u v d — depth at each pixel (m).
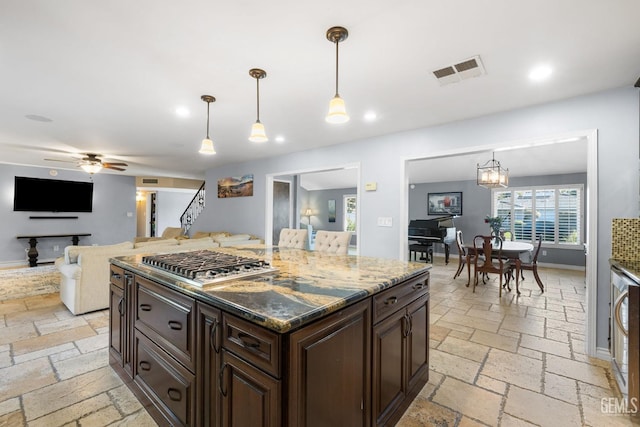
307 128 3.79
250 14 1.64
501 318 3.46
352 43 1.93
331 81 2.46
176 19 1.68
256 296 1.31
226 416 1.25
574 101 2.72
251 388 1.14
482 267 4.55
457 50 2.00
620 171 2.49
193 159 6.04
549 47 1.96
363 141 4.30
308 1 1.54
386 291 1.62
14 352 2.56
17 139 4.38
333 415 1.25
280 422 1.05
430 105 2.97
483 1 1.54
